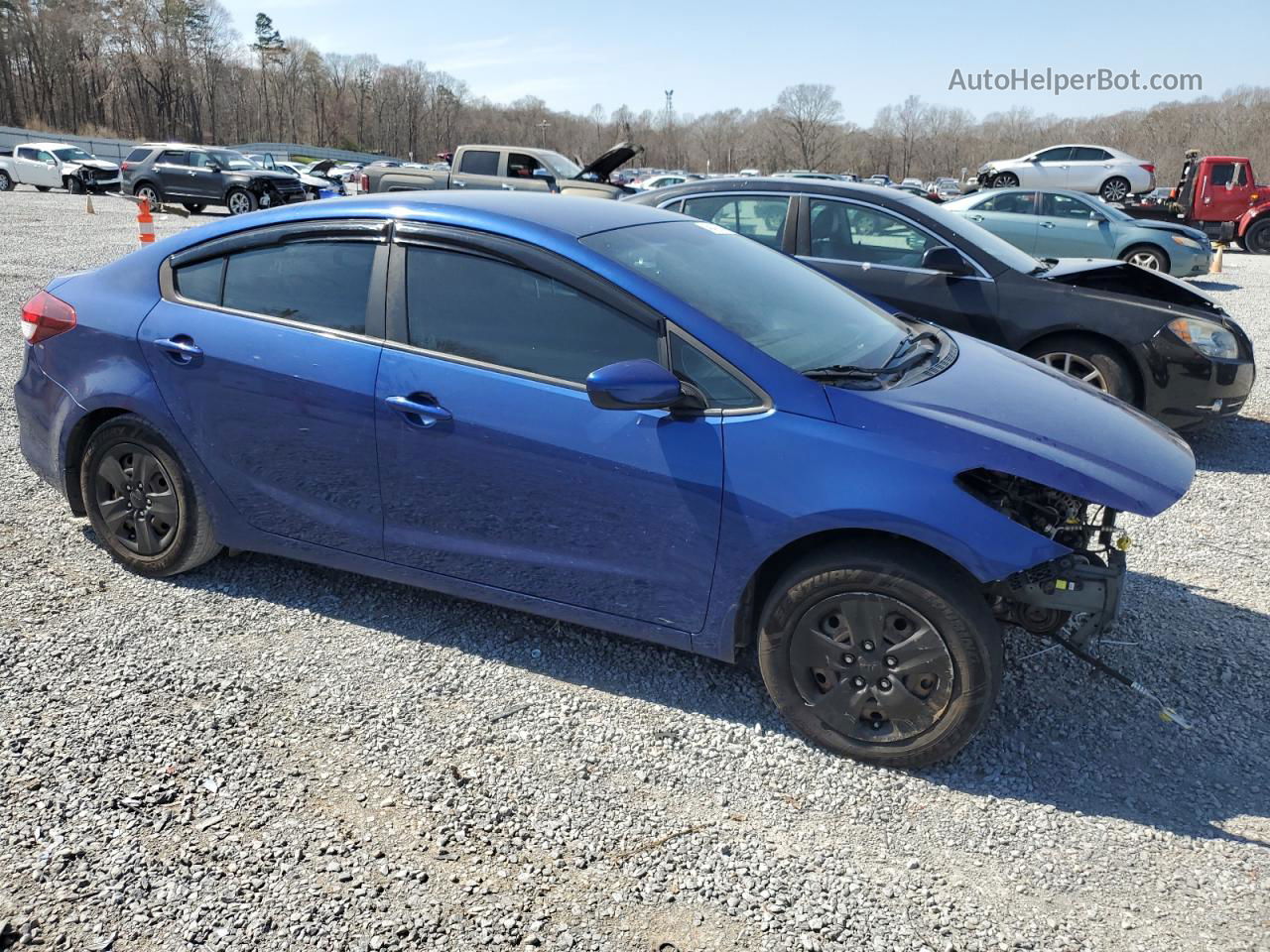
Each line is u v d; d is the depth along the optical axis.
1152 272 6.52
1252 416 7.18
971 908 2.38
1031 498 2.90
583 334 3.13
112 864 2.45
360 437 3.41
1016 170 25.97
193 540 3.88
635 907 2.36
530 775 2.85
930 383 3.17
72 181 31.78
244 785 2.76
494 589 3.39
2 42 101.62
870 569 2.79
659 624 3.17
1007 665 3.50
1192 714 3.23
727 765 2.93
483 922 2.30
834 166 117.38
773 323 3.28
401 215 3.44
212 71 111.69
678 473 2.97
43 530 4.46
